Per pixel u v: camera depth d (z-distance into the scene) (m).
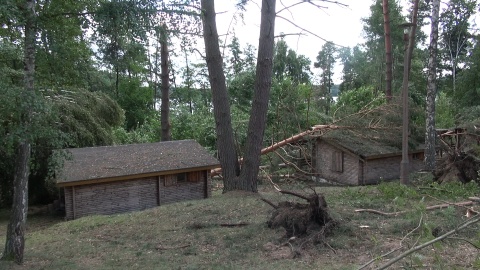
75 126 17.72
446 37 45.84
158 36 7.06
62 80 7.16
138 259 7.11
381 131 19.05
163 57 19.88
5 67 6.86
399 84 36.50
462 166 13.62
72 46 7.04
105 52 7.39
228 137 13.38
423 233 3.63
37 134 6.24
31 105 5.92
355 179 20.39
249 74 27.23
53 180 16.14
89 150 16.70
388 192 11.07
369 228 7.89
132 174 14.72
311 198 7.71
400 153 20.48
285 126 19.98
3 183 17.02
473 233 6.74
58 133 6.61
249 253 7.05
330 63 49.00
